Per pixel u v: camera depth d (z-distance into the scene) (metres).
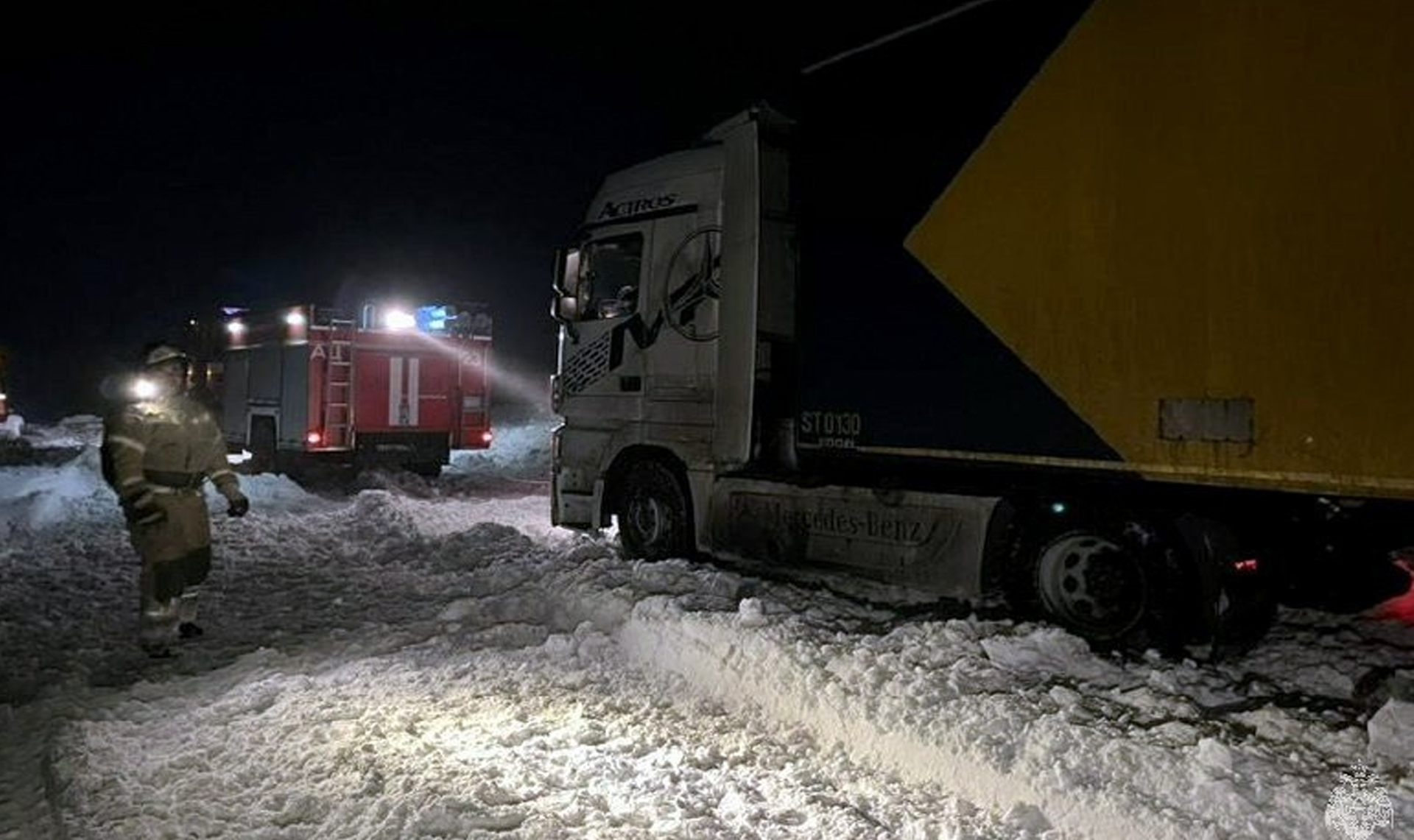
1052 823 4.22
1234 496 5.78
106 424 6.72
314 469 17.39
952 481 7.14
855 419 7.31
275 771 4.72
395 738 5.10
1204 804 4.06
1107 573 6.42
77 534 11.25
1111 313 5.90
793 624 6.19
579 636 6.70
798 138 7.79
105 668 6.59
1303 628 7.12
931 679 5.32
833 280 7.48
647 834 4.09
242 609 8.09
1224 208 5.44
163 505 6.72
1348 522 5.67
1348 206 5.00
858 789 4.62
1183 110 5.60
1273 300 5.25
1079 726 4.68
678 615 6.48
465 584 8.63
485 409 18.45
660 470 9.23
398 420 17.45
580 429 9.98
